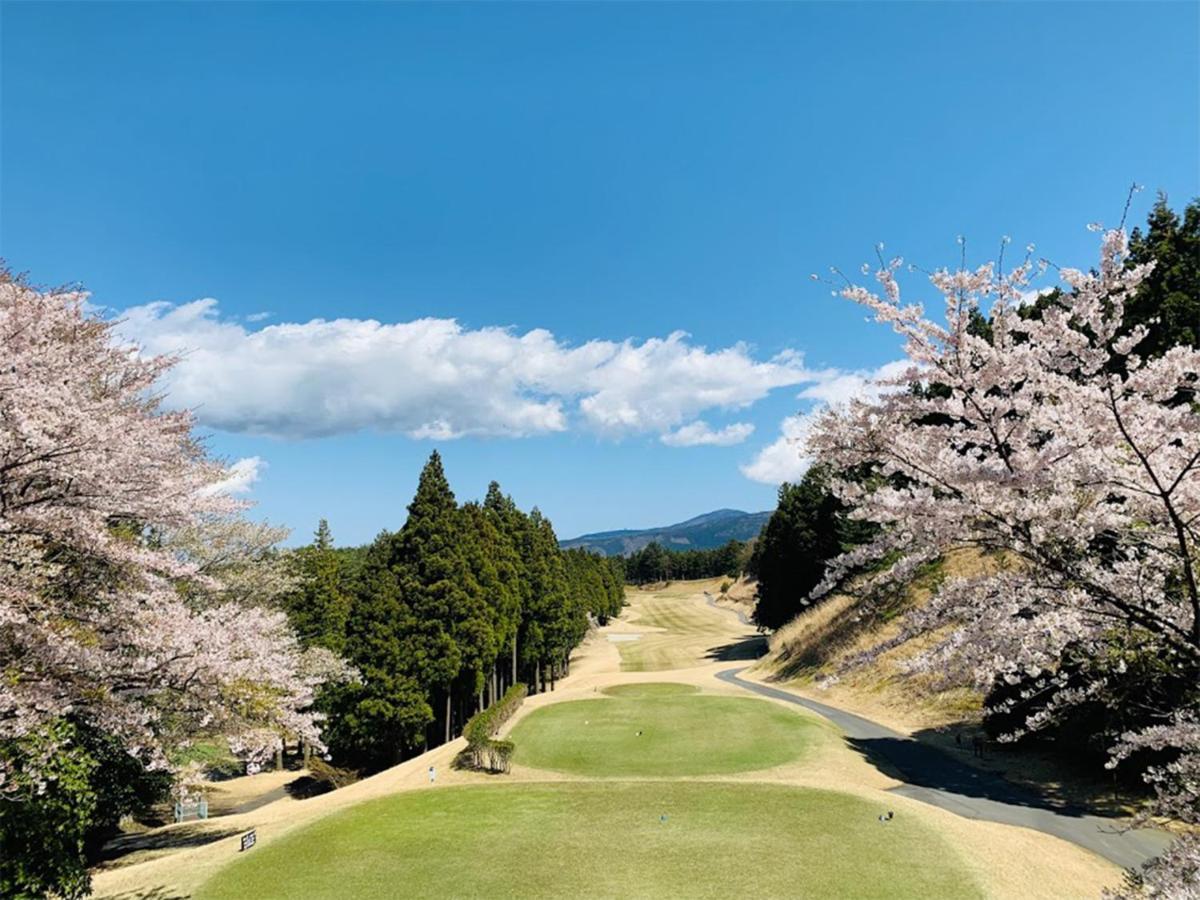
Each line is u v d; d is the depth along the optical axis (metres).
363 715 29.12
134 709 10.37
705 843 15.25
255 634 12.55
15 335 9.59
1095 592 6.35
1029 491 6.40
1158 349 22.70
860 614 7.91
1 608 8.51
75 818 10.46
